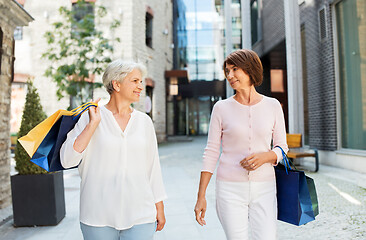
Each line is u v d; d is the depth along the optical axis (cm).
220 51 2217
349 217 341
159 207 158
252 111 160
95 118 129
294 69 741
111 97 151
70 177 664
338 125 713
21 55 1209
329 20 727
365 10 616
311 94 823
